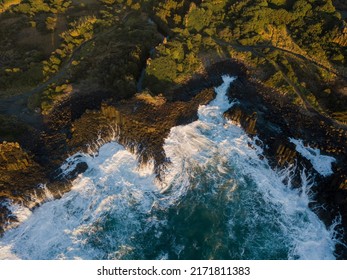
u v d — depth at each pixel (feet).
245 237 199.31
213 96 264.11
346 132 241.55
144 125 235.40
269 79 267.59
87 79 264.52
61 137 232.32
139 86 262.88
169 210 209.87
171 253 192.85
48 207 209.36
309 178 221.66
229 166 229.66
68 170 220.23
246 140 242.17
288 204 214.28
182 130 243.60
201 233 200.54
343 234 201.16
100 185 217.97
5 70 265.13
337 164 226.38
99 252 192.75
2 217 200.64
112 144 235.81
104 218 205.57
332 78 270.05
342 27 282.36
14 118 239.30
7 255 190.19
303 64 277.03
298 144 235.61
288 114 251.19
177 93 258.37
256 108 254.68
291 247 195.93
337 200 210.59
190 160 230.68
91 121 237.25
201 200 214.28
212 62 281.33
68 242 195.83
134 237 198.90
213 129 247.91
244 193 217.77
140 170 224.53
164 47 269.64
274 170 228.63
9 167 210.79
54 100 250.16
